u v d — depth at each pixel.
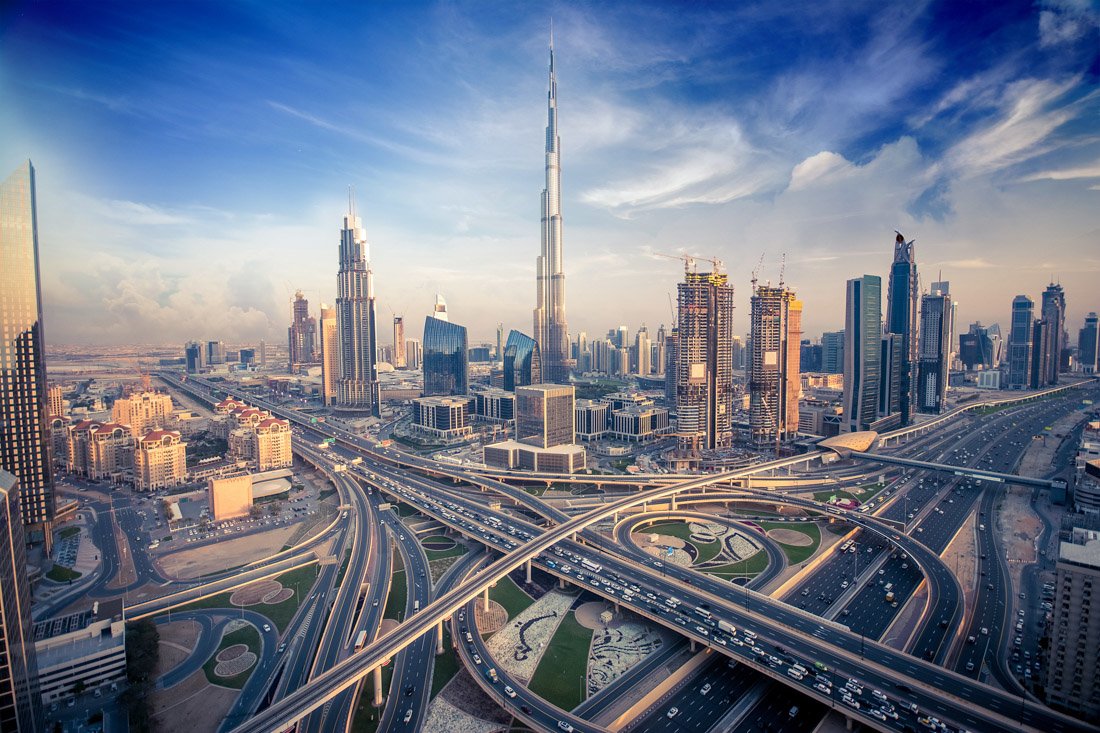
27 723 189.12
